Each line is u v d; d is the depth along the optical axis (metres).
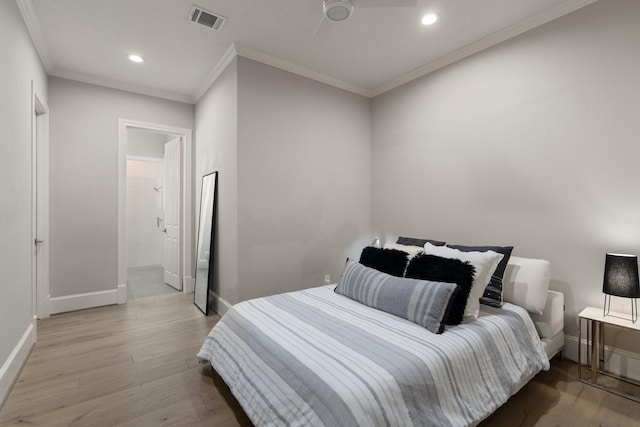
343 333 1.74
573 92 2.37
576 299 2.38
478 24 2.65
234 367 1.79
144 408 1.85
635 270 1.98
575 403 1.92
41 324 3.14
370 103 4.10
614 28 2.19
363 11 2.46
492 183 2.86
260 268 3.16
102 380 2.13
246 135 3.07
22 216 2.35
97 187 3.70
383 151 3.93
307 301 2.32
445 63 3.21
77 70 3.48
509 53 2.73
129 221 6.41
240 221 3.03
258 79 3.14
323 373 1.35
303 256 3.47
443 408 1.41
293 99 3.39
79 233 3.60
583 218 2.34
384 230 3.92
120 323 3.18
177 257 4.50
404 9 2.44
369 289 2.21
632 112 2.12
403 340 1.65
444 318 1.79
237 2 2.37
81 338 2.81
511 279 2.33
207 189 3.79
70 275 3.55
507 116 2.75
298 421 1.29
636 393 2.01
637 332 2.16
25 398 1.94
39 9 2.43
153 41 2.91
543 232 2.54
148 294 4.28
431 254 2.31
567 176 2.41
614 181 2.20
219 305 3.42
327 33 2.76
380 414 1.21
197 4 2.40
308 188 3.51
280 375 1.47
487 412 1.55
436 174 3.33
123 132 3.87
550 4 2.39
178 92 4.14
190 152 4.37
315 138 3.57
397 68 3.44
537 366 1.97
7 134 2.03
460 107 3.10
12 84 2.12
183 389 2.04
